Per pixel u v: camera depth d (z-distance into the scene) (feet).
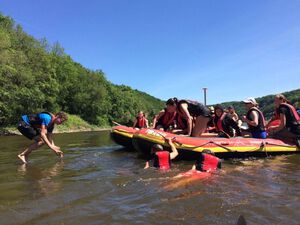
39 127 24.62
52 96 127.03
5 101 95.30
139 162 23.67
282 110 27.96
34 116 24.72
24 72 100.94
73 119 142.72
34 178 18.04
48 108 129.90
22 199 13.82
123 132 33.32
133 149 33.58
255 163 22.68
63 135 72.43
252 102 28.17
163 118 29.07
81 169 20.79
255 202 13.04
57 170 20.49
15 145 41.19
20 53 102.83
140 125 38.29
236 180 16.83
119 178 17.57
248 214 11.71
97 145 39.17
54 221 11.27
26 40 115.85
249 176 17.83
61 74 149.48
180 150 23.81
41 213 12.04
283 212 11.87
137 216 11.65
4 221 11.28
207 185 15.75
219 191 14.67
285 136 28.48
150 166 21.53
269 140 26.84
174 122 29.71
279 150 26.48
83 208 12.55
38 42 119.24
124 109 206.69
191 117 26.27
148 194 14.28
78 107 162.30
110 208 12.52
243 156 25.25
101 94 168.04
